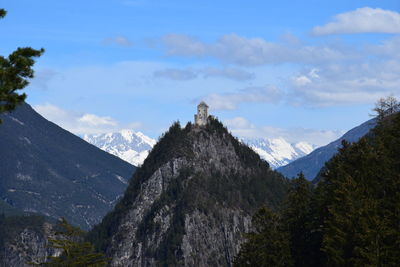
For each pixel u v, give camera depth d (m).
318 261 178.75
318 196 188.25
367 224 146.62
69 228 148.75
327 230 159.12
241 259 192.38
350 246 151.62
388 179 166.75
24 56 84.12
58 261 147.38
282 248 179.75
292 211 193.50
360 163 174.25
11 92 82.88
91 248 150.75
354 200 158.62
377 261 140.50
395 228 150.00
